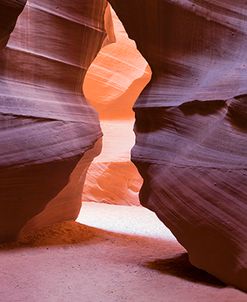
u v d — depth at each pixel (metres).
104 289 4.47
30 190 6.27
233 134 4.62
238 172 4.47
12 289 4.36
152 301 4.11
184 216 4.88
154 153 5.46
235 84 4.67
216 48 5.14
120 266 5.51
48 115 6.46
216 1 5.17
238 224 4.39
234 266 4.43
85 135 6.91
